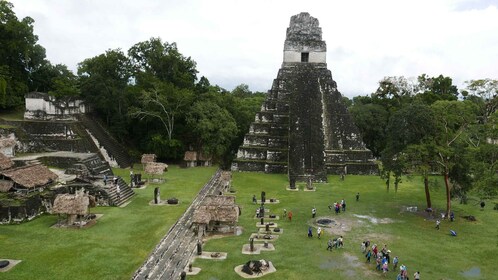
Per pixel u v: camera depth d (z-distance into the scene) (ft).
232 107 247.29
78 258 87.86
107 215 120.06
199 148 219.61
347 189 168.45
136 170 189.37
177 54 240.94
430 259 94.53
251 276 83.41
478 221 125.39
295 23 232.53
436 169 130.93
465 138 130.41
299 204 142.10
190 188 159.12
